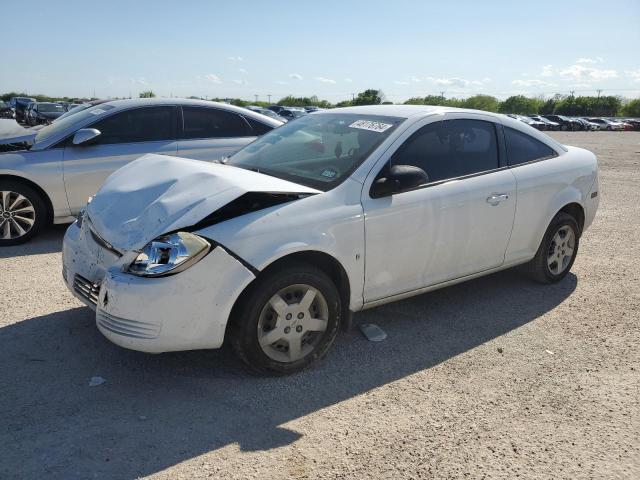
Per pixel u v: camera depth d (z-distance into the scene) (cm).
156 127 659
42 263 537
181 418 288
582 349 384
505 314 440
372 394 319
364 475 250
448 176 401
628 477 255
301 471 251
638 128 5950
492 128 443
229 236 301
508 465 261
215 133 690
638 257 609
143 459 255
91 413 289
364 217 347
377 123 403
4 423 278
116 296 293
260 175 354
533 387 332
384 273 367
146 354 355
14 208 597
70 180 611
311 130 433
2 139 606
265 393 315
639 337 405
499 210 424
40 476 241
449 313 439
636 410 310
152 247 296
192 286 292
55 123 677
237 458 259
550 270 498
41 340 369
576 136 4256
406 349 377
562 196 477
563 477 254
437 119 408
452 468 257
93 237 344
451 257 404
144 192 344
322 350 345
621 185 1182
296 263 326
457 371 349
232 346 321
